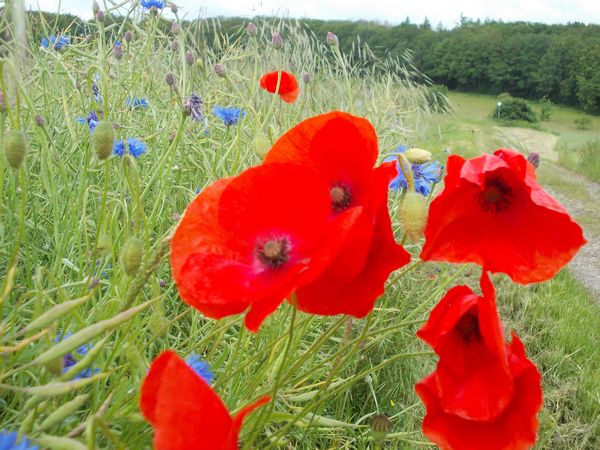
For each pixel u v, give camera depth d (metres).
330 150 0.25
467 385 0.24
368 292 0.24
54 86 0.75
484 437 0.24
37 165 0.64
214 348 0.37
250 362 0.36
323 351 0.61
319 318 0.56
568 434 0.66
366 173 0.24
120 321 0.23
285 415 0.34
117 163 0.56
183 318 0.53
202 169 0.66
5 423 0.31
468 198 0.25
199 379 0.19
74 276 0.47
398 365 0.64
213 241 0.24
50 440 0.20
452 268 0.97
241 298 0.22
